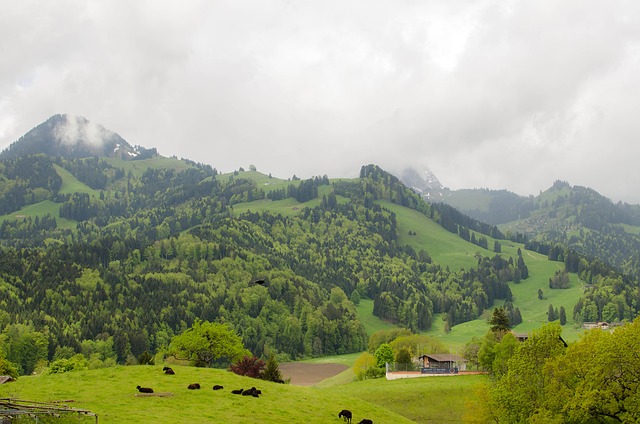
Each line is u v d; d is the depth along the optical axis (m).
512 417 85.06
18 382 78.25
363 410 81.19
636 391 74.56
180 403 68.81
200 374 87.00
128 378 81.44
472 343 172.12
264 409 71.00
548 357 85.50
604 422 79.88
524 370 86.00
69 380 79.56
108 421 57.53
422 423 104.75
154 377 82.38
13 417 50.19
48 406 56.00
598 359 77.00
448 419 106.00
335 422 70.94
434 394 117.00
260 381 88.81
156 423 58.53
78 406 63.25
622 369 76.00
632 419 73.00
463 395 115.38
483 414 90.31
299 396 81.75
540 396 83.81
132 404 66.38
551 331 88.62
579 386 78.19
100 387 75.31
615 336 79.88
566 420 80.12
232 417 65.19
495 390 88.25
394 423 77.88
